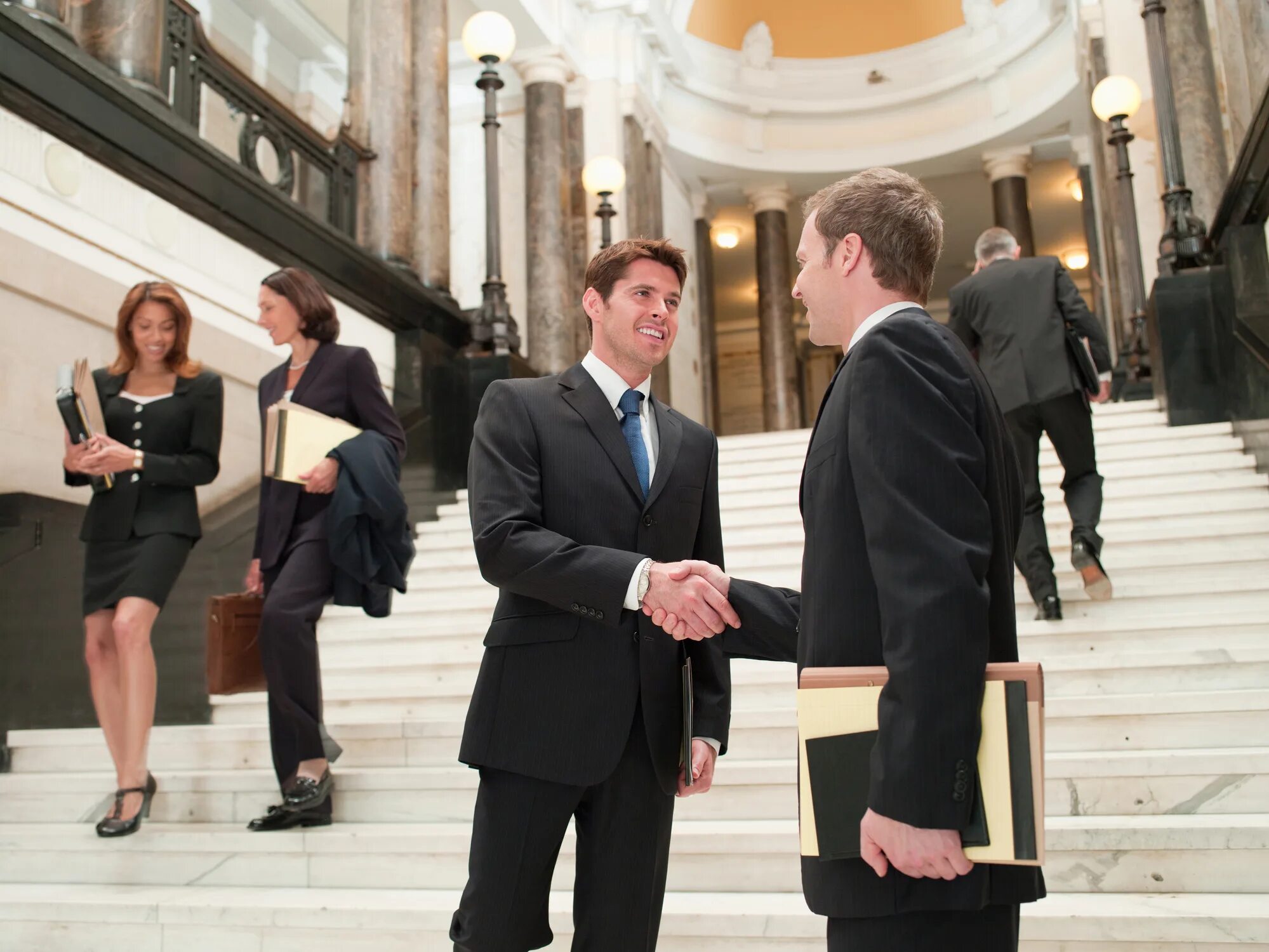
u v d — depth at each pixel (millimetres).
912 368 1551
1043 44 13828
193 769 4336
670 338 2301
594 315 2324
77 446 3656
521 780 2080
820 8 15445
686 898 2990
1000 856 1394
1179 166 7633
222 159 5934
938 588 1422
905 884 1466
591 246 12125
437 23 9328
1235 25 8070
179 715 5195
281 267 6660
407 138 8617
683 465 2281
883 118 15352
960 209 17344
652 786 2129
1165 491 5996
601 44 12562
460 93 12445
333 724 4199
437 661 5273
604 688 2080
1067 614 4879
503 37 8336
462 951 2072
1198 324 7367
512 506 2076
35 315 4895
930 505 1481
